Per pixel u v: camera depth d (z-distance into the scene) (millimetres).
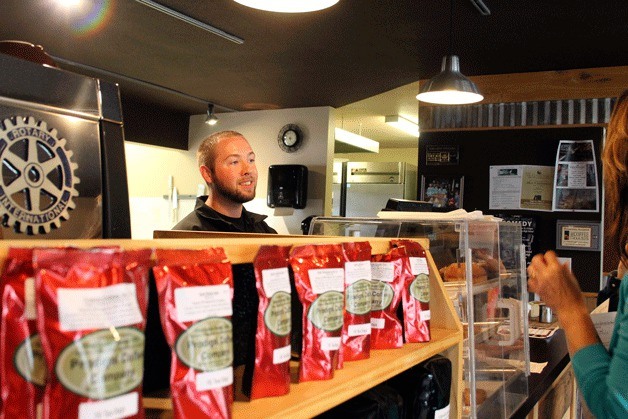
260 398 843
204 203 2959
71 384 556
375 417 1013
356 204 7406
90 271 592
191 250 736
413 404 1144
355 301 1070
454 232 1568
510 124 4875
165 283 683
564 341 2531
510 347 1795
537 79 4809
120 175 1028
